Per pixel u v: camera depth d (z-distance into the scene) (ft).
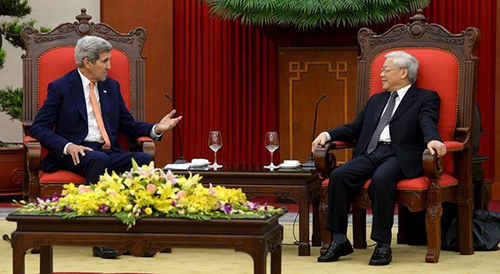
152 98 30.32
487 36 28.94
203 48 30.48
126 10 30.14
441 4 29.12
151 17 30.14
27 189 21.30
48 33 20.90
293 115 28.07
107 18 30.17
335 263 17.94
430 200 17.95
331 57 27.73
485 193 21.47
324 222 18.75
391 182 17.88
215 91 30.42
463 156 19.17
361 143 19.26
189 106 30.58
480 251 19.67
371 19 25.73
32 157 18.54
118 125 20.10
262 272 12.60
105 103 19.95
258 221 12.57
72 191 13.91
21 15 28.68
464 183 19.17
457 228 19.54
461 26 29.17
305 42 27.73
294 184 18.81
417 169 18.28
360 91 20.36
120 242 12.90
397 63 19.10
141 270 16.98
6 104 28.63
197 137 30.55
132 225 12.84
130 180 13.20
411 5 25.94
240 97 30.45
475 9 28.96
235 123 30.45
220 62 30.37
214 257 18.72
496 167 28.86
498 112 28.73
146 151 19.25
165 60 30.25
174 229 12.80
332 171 18.43
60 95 19.63
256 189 18.83
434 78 19.45
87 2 31.58
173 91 30.55
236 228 12.68
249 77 30.32
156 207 12.92
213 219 12.69
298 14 25.90
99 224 12.94
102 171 18.49
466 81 19.35
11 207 27.40
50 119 19.39
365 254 19.25
